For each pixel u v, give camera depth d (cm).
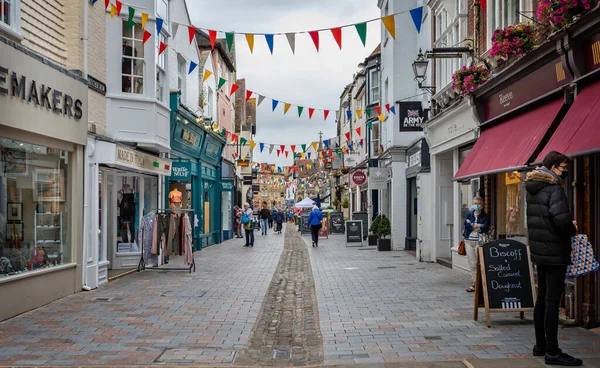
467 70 1139
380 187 2112
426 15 1798
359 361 582
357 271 1416
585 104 655
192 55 2130
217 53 2761
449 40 1487
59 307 896
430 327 734
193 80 2167
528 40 837
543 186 552
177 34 1906
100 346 655
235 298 1007
